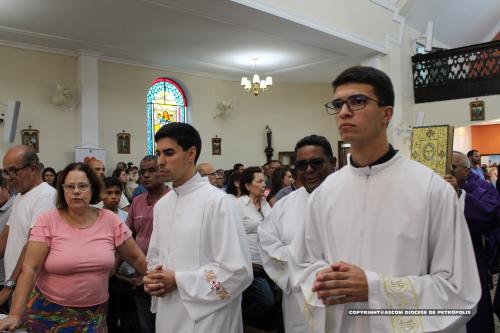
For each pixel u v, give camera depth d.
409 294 1.24
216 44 8.93
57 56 8.76
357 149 1.44
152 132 10.50
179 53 9.55
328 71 11.61
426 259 1.33
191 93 11.20
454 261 1.29
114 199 3.68
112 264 2.31
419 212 1.32
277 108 12.86
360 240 1.40
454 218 1.32
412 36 11.13
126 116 9.82
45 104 8.59
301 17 7.46
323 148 2.30
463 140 13.14
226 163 11.84
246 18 7.11
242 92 12.28
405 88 10.26
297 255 1.59
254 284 3.40
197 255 2.04
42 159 8.51
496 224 2.82
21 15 6.99
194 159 2.17
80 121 8.82
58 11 6.86
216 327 1.95
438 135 2.74
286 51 9.56
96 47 8.78
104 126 9.45
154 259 2.24
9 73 8.15
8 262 2.70
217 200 2.09
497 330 3.91
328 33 8.08
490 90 9.35
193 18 7.30
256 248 3.90
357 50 9.40
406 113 10.17
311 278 1.48
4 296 2.39
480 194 2.97
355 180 1.47
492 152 13.41
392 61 9.91
